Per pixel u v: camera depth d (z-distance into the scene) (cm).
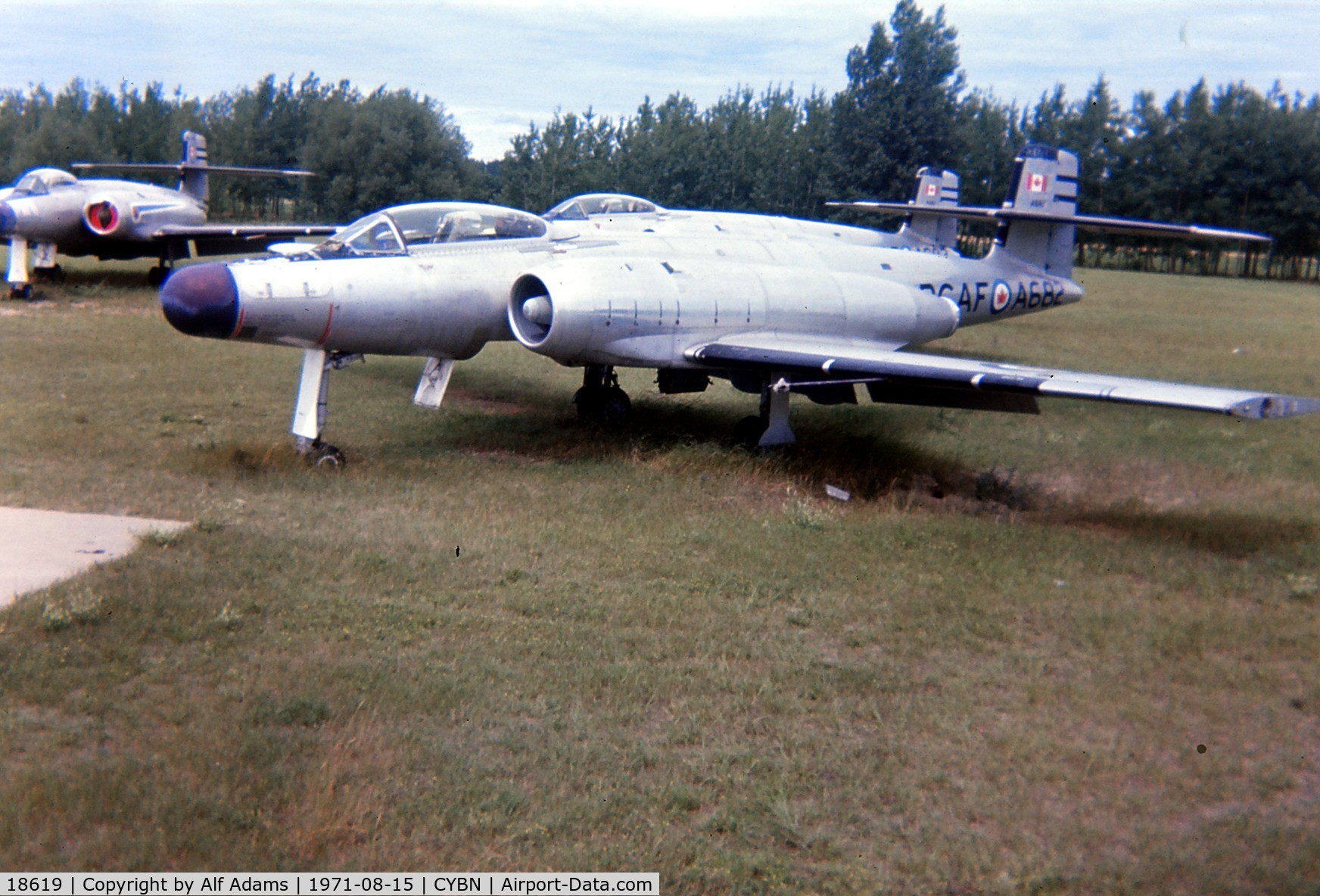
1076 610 662
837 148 6631
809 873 388
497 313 1102
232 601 606
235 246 2761
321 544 718
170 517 777
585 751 461
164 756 435
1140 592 710
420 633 582
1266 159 6600
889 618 643
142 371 1426
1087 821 427
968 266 1642
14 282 2214
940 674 563
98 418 1136
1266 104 6725
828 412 1381
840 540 796
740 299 1130
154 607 587
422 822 403
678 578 701
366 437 1116
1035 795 446
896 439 1199
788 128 7038
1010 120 7250
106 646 534
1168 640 612
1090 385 860
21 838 375
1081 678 566
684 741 479
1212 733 508
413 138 6562
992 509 935
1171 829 423
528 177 6688
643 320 1057
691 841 400
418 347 1067
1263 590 721
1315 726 521
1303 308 3534
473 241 1124
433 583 663
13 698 480
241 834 389
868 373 970
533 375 1598
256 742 447
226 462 948
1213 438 1244
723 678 541
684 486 948
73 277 2714
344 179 6406
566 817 411
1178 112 6938
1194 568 759
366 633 578
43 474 880
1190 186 6688
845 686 544
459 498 873
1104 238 7256
